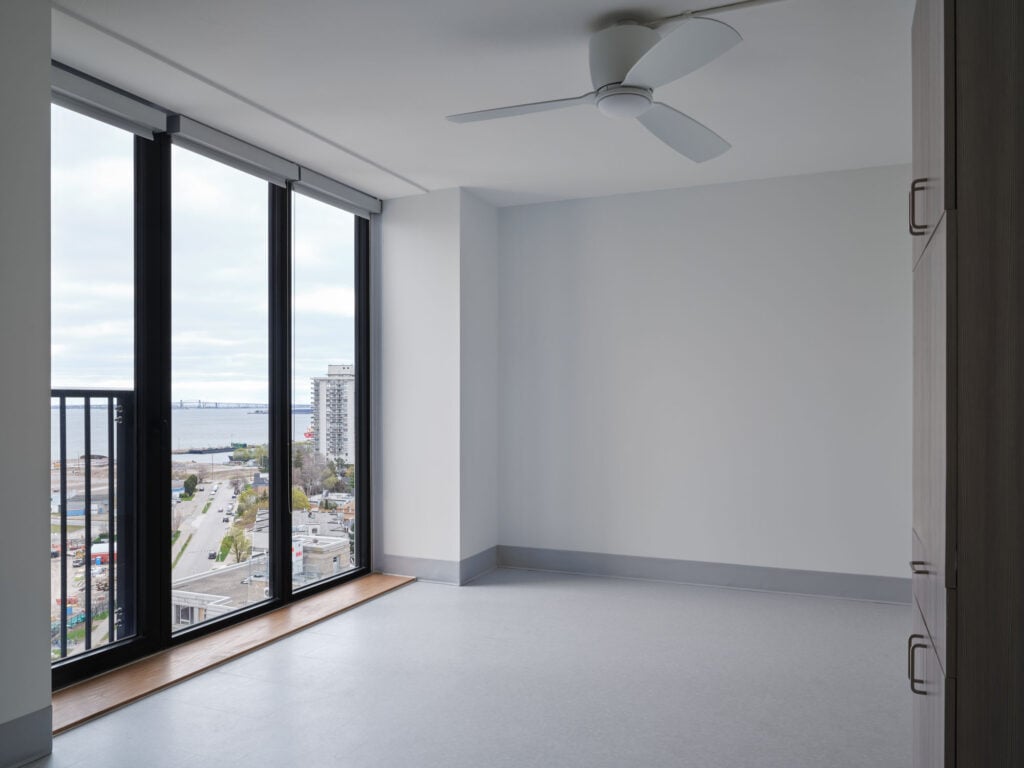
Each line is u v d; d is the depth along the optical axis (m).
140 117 3.12
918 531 1.97
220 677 3.06
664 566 4.60
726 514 4.46
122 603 3.21
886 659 3.26
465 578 4.59
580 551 4.82
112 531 3.18
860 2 2.39
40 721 2.38
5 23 2.30
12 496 2.32
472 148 3.84
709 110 3.32
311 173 4.17
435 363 4.62
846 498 4.20
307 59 2.82
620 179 4.41
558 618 3.85
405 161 4.04
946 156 1.44
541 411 4.93
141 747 2.45
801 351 4.30
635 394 4.68
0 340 2.29
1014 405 1.40
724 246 4.48
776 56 2.77
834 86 3.05
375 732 2.57
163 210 3.29
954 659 1.44
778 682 3.01
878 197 4.15
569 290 4.86
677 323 4.59
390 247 4.77
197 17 2.50
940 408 1.50
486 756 2.41
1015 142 1.41
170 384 3.34
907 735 2.55
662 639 3.53
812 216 4.28
